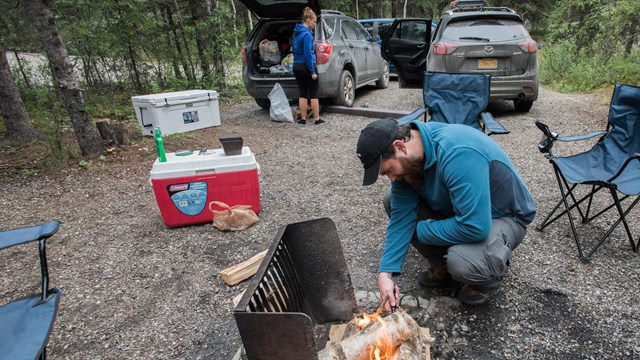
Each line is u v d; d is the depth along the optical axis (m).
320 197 3.52
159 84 8.45
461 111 3.88
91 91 7.75
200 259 2.65
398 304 1.93
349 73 6.70
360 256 2.58
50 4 4.10
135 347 1.94
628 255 2.40
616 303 2.01
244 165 2.96
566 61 8.44
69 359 1.88
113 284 2.42
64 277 2.52
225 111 7.33
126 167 4.29
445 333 1.87
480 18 5.34
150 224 3.16
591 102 6.27
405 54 6.52
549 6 18.25
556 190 3.35
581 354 1.72
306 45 5.45
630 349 1.73
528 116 5.64
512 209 1.84
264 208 3.34
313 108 5.95
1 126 6.17
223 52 8.31
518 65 5.21
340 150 4.80
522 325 1.90
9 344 1.27
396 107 6.73
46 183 3.96
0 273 2.59
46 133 4.52
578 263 2.35
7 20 7.23
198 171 2.92
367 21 10.15
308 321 1.23
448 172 1.61
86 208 3.47
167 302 2.25
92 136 4.53
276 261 1.68
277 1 5.83
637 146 2.76
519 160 4.06
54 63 4.22
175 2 8.05
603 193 3.25
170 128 5.42
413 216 1.89
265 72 6.50
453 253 1.76
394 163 1.59
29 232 1.58
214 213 2.97
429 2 22.70
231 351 1.88
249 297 1.34
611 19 8.19
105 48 7.25
